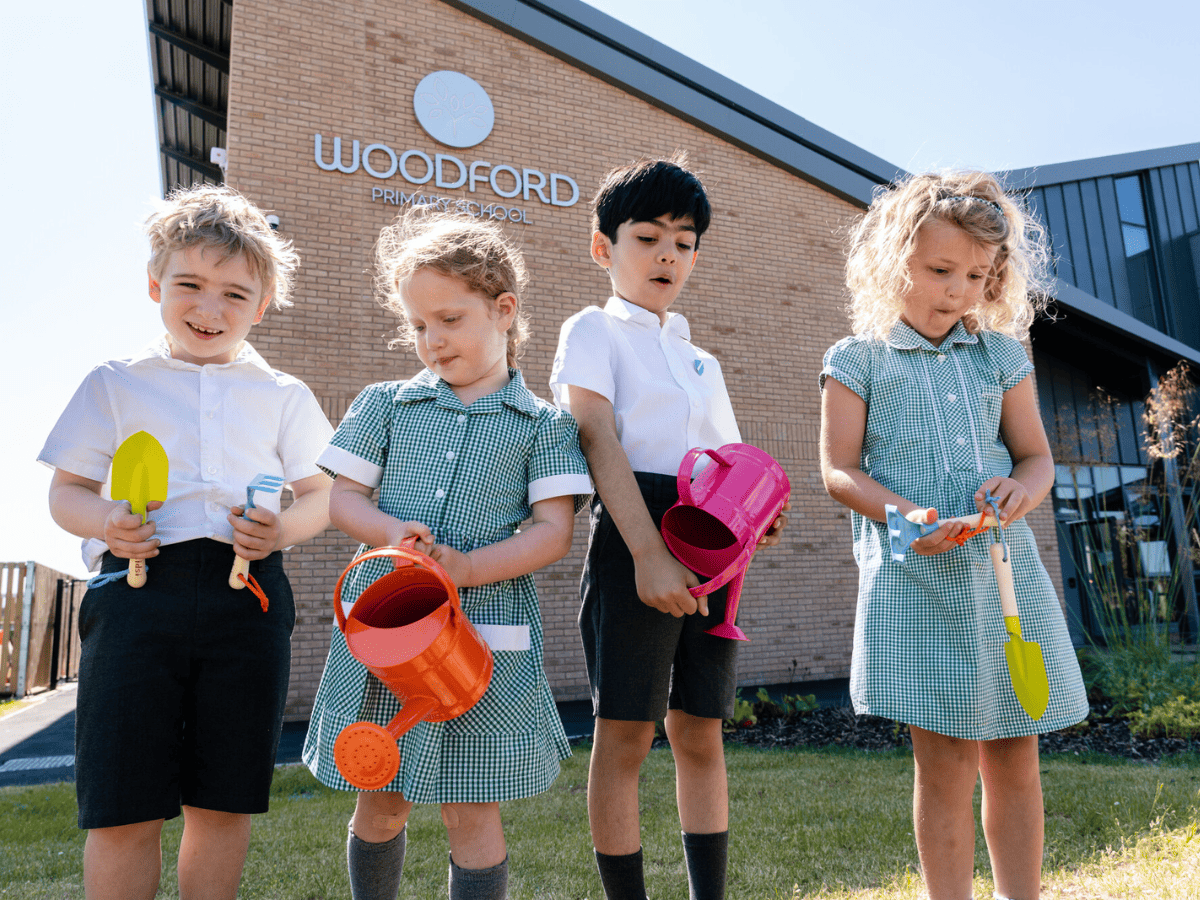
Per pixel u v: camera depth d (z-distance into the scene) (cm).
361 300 720
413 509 158
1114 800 314
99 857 146
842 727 565
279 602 172
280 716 168
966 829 171
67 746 593
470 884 146
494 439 162
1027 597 179
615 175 205
